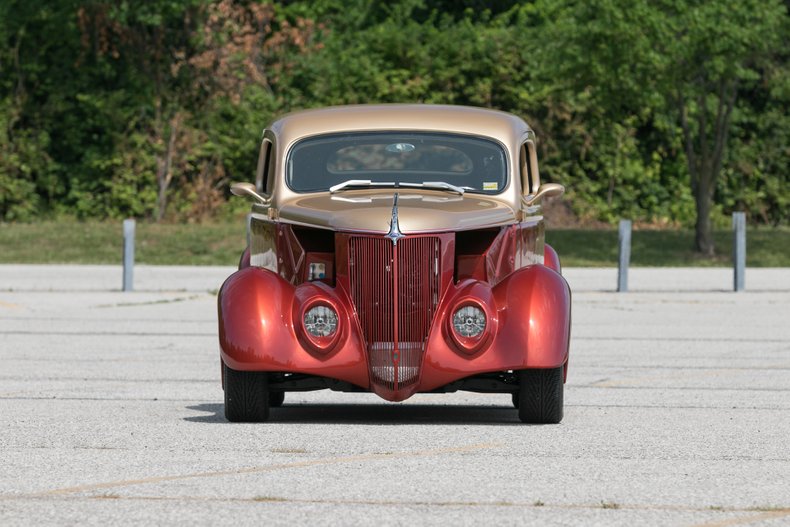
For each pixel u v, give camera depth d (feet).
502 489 61.77
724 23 255.09
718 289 206.69
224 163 335.47
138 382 104.32
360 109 95.09
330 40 344.69
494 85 340.80
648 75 261.65
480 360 80.64
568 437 77.61
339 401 97.25
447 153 92.07
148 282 213.46
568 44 265.75
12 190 324.80
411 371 80.84
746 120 350.84
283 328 81.41
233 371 82.58
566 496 60.29
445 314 80.94
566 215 341.82
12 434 77.92
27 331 144.15
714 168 283.79
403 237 80.89
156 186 330.95
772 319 160.45
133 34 324.80
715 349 129.80
